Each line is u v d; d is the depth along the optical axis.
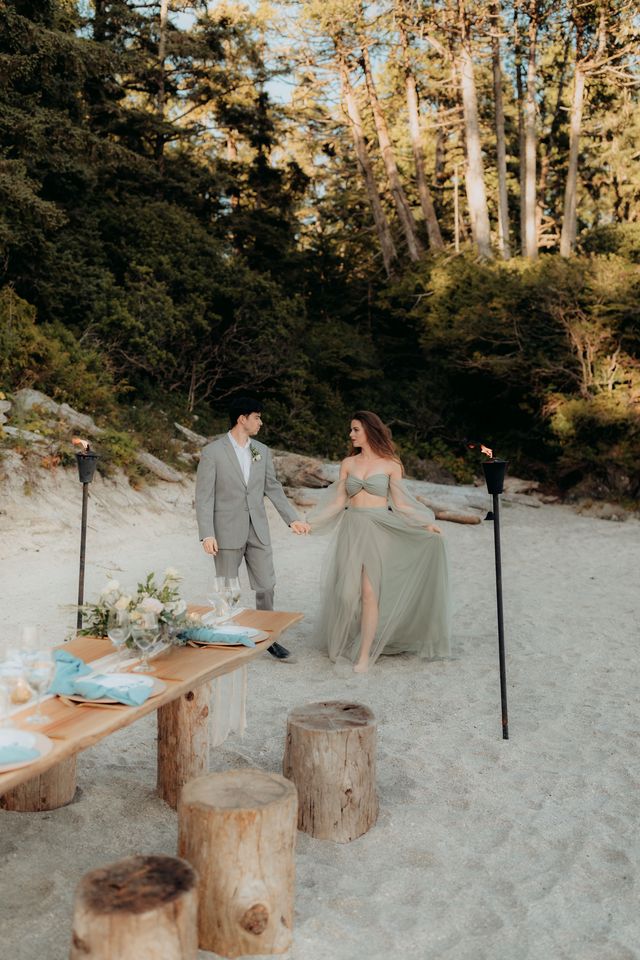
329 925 3.03
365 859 3.58
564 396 20.95
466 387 23.62
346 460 6.89
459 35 26.92
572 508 19.64
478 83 31.08
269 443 20.61
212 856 2.82
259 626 4.31
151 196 24.11
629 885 3.43
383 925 3.07
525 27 27.55
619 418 19.56
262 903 2.82
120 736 4.92
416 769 4.56
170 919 2.33
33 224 15.96
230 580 4.38
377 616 6.62
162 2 25.86
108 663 3.59
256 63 27.66
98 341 17.00
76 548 10.73
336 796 3.72
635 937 3.05
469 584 10.61
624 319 20.25
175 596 3.92
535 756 4.82
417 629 6.96
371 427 6.81
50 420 12.95
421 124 33.41
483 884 3.40
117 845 3.56
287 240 29.20
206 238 21.44
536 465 21.88
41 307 17.16
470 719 5.44
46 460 12.01
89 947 2.29
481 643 7.55
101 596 3.71
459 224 34.75
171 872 2.50
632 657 7.16
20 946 2.81
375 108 29.66
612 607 9.33
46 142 16.20
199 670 3.50
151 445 15.02
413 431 23.44
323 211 35.19
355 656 6.68
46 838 3.58
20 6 15.75
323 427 22.12
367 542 6.63
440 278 25.06
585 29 26.88
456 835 3.82
